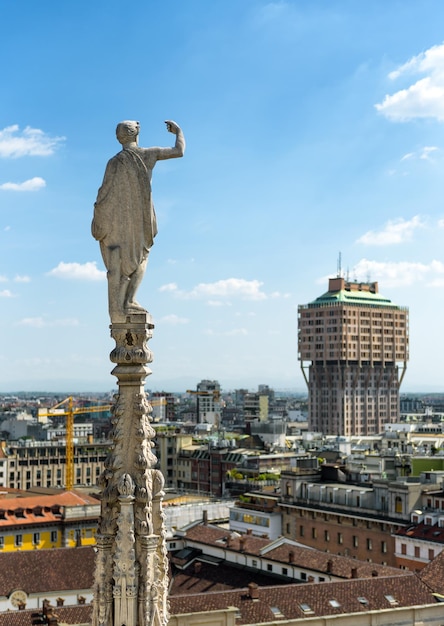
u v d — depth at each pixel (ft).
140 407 55.83
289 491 534.78
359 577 318.04
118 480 55.16
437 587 303.07
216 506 554.87
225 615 245.04
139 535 54.44
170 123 58.44
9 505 482.69
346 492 498.69
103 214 56.59
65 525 480.64
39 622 244.01
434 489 470.80
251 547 371.76
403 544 446.60
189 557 383.65
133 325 56.34
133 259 56.44
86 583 334.24
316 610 268.41
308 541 512.22
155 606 53.78
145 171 56.85
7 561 335.67
